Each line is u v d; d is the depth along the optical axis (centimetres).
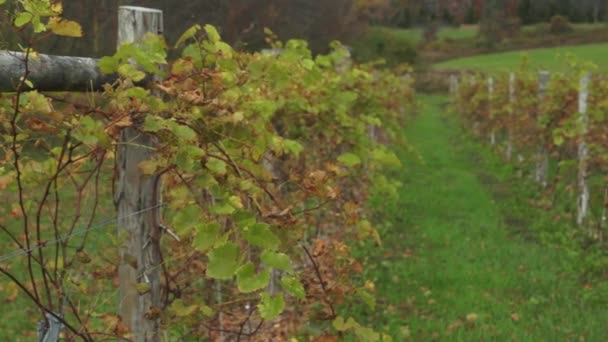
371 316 631
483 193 1255
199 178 269
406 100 2148
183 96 273
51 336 267
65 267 289
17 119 251
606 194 867
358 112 925
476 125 2167
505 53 7238
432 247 882
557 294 695
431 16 9581
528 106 1376
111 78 273
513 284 726
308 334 397
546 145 1217
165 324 298
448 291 708
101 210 544
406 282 732
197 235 236
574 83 979
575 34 8025
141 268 294
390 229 960
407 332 584
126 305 297
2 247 755
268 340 364
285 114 598
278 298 224
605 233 880
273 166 485
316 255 368
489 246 880
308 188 350
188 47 319
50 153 282
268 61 350
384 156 473
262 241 230
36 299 265
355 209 435
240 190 275
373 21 7744
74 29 227
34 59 234
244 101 343
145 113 263
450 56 7569
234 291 443
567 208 1052
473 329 601
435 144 2134
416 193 1241
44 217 768
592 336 584
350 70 904
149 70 267
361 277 731
